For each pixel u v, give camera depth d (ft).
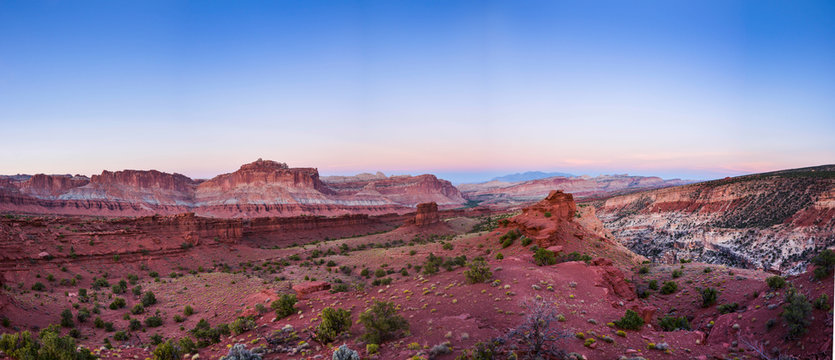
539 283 118.73
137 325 161.27
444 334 85.46
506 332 83.87
